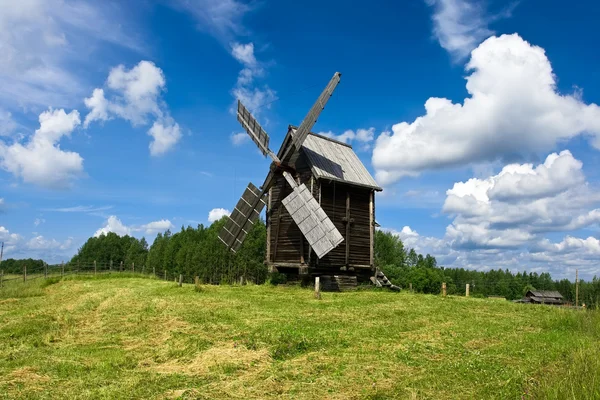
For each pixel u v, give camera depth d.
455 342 13.58
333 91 28.23
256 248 76.81
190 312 17.73
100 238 118.19
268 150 30.42
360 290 29.64
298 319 16.77
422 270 81.62
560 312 19.56
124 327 16.00
